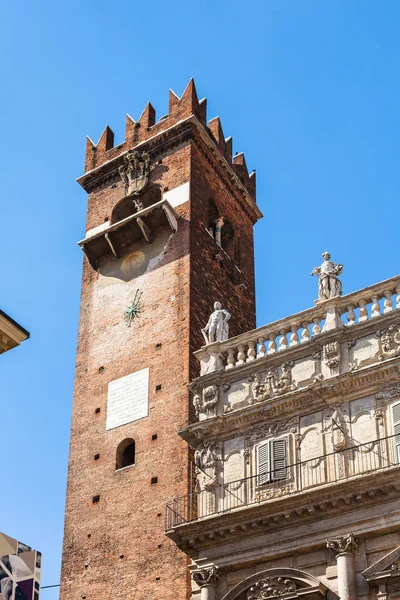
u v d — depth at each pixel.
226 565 41.88
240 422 45.06
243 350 47.25
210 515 43.38
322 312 45.16
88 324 58.50
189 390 51.62
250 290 62.06
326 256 46.53
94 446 53.59
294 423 43.62
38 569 33.81
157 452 51.00
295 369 44.88
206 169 61.53
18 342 35.81
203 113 63.31
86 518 51.50
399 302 43.16
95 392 55.53
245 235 64.19
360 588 38.44
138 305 56.94
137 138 63.25
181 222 58.09
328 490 39.97
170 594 46.56
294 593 39.34
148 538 48.78
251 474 43.81
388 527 38.72
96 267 60.41
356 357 43.28
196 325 54.50
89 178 63.72
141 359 54.78
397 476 38.84
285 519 41.06
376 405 41.72
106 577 49.06
